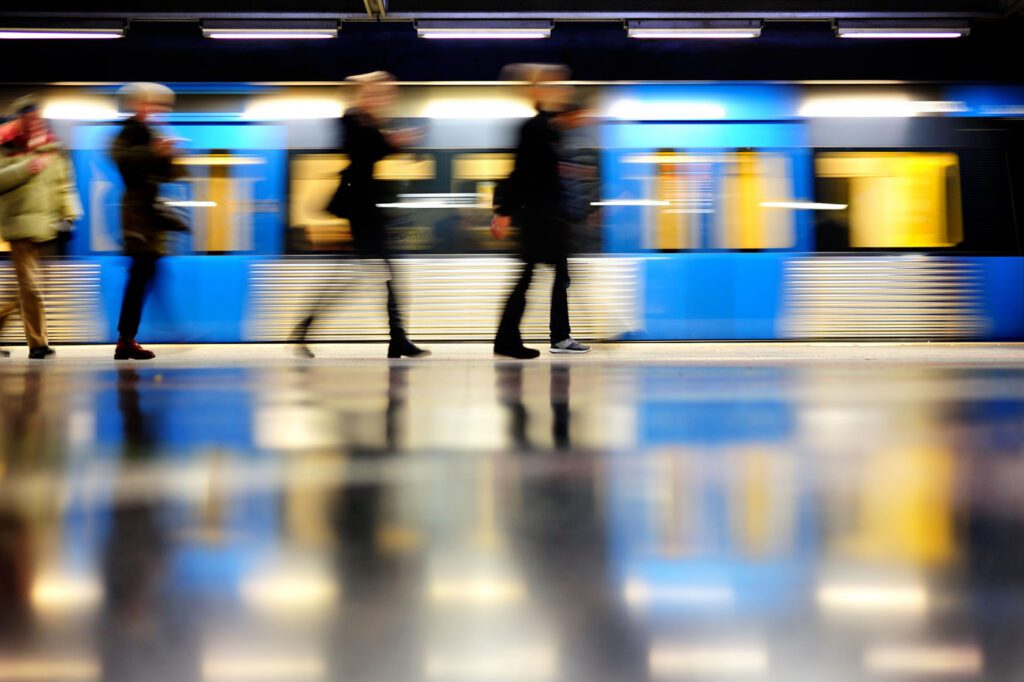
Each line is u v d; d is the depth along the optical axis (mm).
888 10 7414
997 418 2805
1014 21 7605
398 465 2027
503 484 1820
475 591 1121
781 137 7637
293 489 1774
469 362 5309
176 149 7527
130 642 938
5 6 7336
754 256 7605
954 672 861
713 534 1413
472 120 7582
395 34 7582
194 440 2391
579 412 2963
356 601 1079
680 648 920
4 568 1229
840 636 955
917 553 1292
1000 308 7637
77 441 2377
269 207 7586
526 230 5617
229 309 7566
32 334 5957
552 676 848
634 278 7555
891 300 7629
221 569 1224
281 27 7441
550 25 7422
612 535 1410
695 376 4324
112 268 7559
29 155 5727
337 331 7523
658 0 7379
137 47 7570
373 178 5684
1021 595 1094
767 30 7652
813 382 4008
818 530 1437
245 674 853
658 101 7613
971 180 7668
